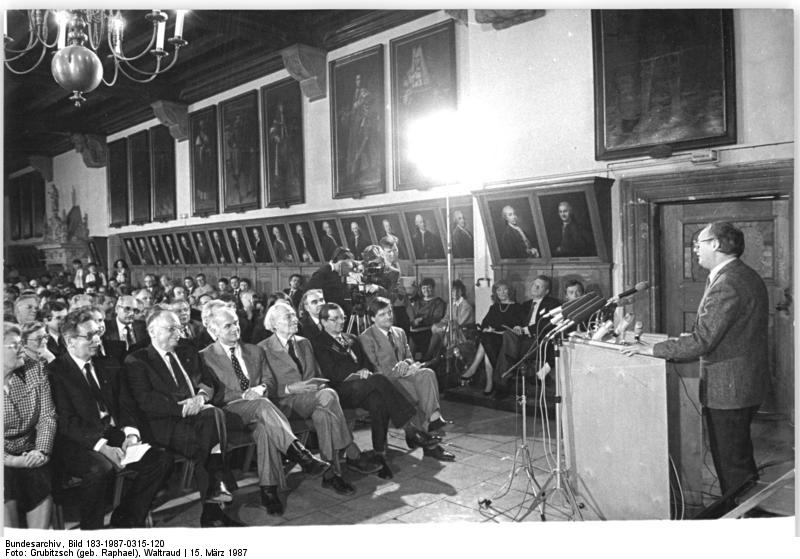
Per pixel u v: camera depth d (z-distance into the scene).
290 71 11.69
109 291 11.99
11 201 21.89
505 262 8.45
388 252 8.27
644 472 3.65
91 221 18.83
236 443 4.56
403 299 9.45
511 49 8.24
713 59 6.43
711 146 6.49
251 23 10.80
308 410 4.99
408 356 6.10
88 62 5.56
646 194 7.07
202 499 4.18
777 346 6.29
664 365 3.56
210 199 14.59
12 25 10.86
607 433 3.87
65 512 4.35
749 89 6.29
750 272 3.86
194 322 7.62
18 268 21.42
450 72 9.43
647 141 6.96
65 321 4.18
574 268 7.74
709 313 3.70
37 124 16.95
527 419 6.83
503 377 4.42
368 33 10.78
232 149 13.90
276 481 4.43
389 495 4.67
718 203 6.77
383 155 10.63
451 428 6.57
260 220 13.12
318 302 6.02
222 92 14.24
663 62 6.79
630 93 7.07
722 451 3.89
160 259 16.64
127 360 4.51
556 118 7.82
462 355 8.59
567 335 4.39
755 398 3.82
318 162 12.05
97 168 18.36
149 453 4.04
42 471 3.71
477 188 8.74
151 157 16.30
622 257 7.29
